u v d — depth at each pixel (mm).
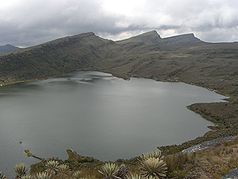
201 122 78938
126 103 107500
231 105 95125
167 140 60625
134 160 36344
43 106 100250
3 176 24453
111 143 58031
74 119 80062
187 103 109375
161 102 111125
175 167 16125
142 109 96312
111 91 141250
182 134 65750
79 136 63094
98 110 93438
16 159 48594
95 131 67438
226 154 18969
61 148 54625
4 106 100000
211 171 15734
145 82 193500
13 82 191000
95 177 16312
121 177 15359
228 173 15312
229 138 32844
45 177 15961
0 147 55281
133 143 58219
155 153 17719
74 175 17688
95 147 55406
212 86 167250
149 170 14945
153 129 70000
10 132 66375
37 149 54031
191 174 15352
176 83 192125
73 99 115812
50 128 70062
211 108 94375
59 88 153375
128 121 78125
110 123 75625
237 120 77438
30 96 124562
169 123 76812
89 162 44469
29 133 65438
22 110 92875
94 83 179000
